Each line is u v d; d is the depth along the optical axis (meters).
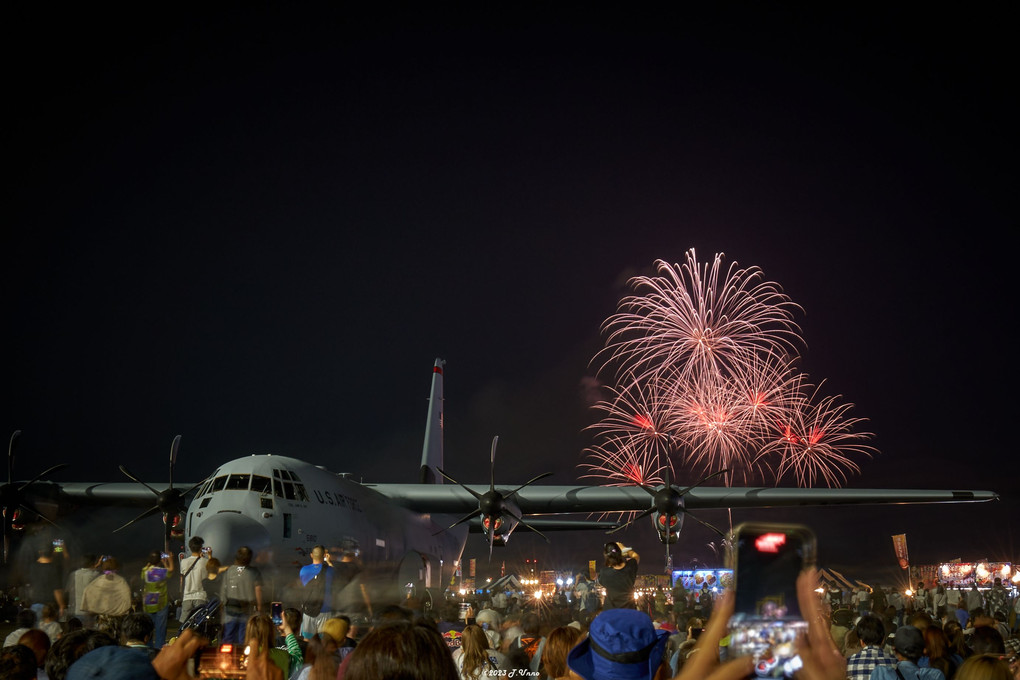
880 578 45.34
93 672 3.61
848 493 27.86
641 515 25.30
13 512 24.00
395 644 1.98
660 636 3.17
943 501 28.16
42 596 23.22
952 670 7.02
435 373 36.94
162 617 12.14
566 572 41.09
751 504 28.09
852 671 6.29
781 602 1.50
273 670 4.42
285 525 16.91
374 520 21.14
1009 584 26.97
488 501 24.23
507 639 8.79
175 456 22.88
